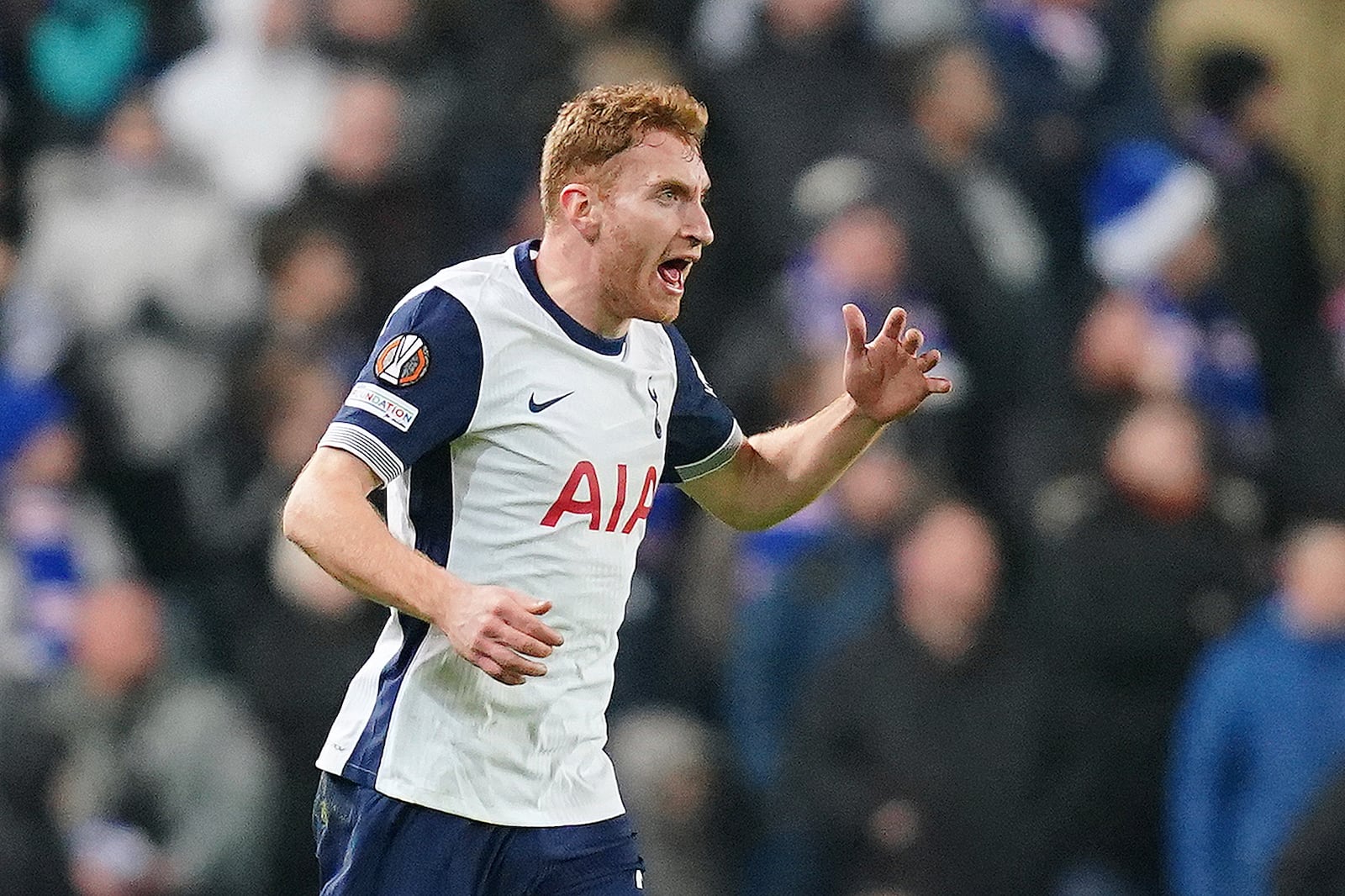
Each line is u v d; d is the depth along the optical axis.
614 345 18.12
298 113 41.12
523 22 41.47
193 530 37.66
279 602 35.31
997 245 39.78
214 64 41.59
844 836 33.34
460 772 17.92
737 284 40.06
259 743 34.69
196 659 36.66
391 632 18.36
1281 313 41.88
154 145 39.78
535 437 17.75
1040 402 39.53
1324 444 39.94
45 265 38.84
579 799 18.31
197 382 38.28
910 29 40.97
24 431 36.22
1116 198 41.59
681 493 37.09
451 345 17.53
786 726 34.81
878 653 33.59
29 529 35.72
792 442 19.53
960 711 33.41
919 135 39.41
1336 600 33.38
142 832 33.97
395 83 41.53
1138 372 37.91
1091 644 34.41
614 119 17.72
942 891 33.00
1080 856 34.16
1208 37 43.16
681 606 36.12
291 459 37.44
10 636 34.84
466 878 17.97
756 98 40.28
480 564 17.81
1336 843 31.98
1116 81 44.03
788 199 39.72
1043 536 36.31
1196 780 33.81
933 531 33.66
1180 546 34.75
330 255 38.31
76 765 33.91
